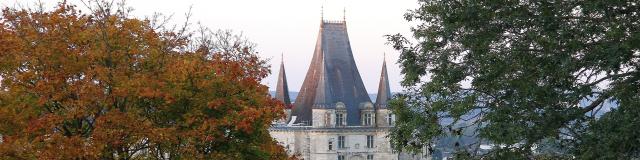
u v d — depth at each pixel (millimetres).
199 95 31031
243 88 31922
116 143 29469
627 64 25969
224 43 34594
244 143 32406
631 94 25172
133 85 30062
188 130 30609
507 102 27078
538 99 26266
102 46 31328
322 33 147000
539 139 26422
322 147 145625
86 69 30953
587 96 26641
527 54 26797
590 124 25094
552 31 25484
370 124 148625
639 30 24250
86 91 29656
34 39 30797
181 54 33719
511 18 26281
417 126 29031
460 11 27094
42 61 30406
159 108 31125
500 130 25891
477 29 27359
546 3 25562
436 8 28156
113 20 31875
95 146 29016
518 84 26562
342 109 146500
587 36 25484
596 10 25141
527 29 26641
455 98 28781
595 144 24719
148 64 32344
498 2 26391
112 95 30156
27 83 30375
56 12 31109
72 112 29516
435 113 28922
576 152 25812
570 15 26141
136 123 29797
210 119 30562
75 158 29062
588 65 25422
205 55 34000
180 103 31078
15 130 30328
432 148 31344
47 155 28562
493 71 27219
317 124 145000
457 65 28781
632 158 25781
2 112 29438
